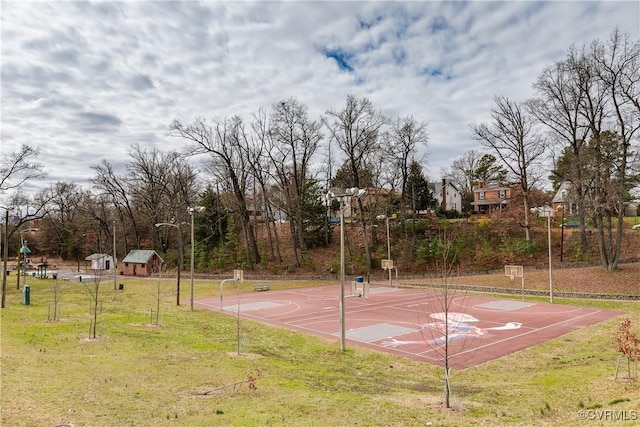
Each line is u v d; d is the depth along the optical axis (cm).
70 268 7269
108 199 7781
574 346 2109
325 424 1016
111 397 1135
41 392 1127
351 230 6588
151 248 7919
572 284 3862
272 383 1375
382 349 2105
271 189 6519
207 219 6631
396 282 4841
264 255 5762
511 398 1315
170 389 1244
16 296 3638
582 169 4219
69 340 1884
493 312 3094
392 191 5716
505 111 4938
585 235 4709
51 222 8556
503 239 5222
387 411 1145
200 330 2431
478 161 9194
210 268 5941
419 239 5684
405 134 5509
